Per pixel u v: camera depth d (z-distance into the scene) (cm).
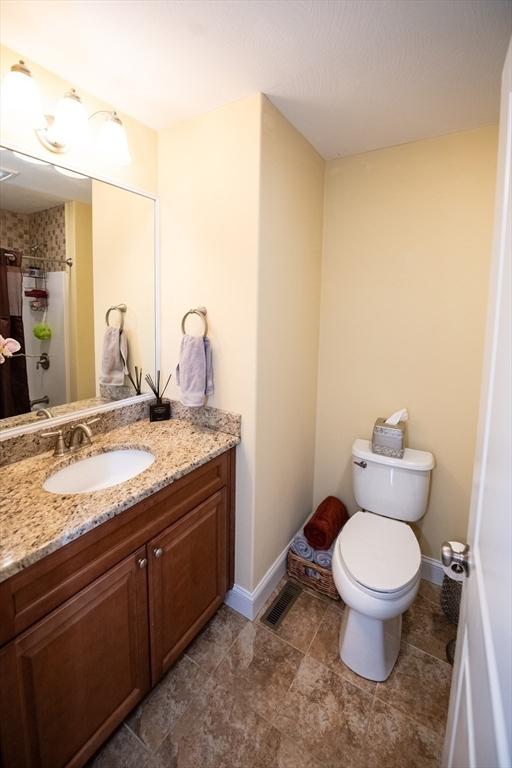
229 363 155
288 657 147
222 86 130
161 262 172
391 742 119
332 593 178
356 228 190
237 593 169
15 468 123
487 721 49
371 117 150
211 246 153
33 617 86
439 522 187
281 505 185
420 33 104
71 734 100
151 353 176
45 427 136
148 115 151
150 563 118
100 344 156
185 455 135
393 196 179
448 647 153
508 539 50
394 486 177
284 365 172
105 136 132
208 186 150
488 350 76
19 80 104
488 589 59
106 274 154
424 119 151
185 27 103
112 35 107
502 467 56
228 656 147
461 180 163
